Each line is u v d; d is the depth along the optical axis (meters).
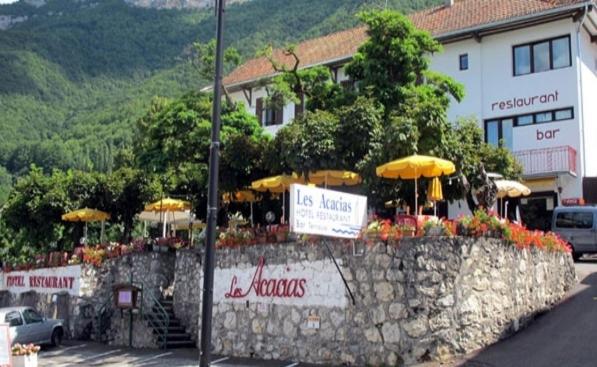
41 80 107.69
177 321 20.75
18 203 31.58
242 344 17.08
